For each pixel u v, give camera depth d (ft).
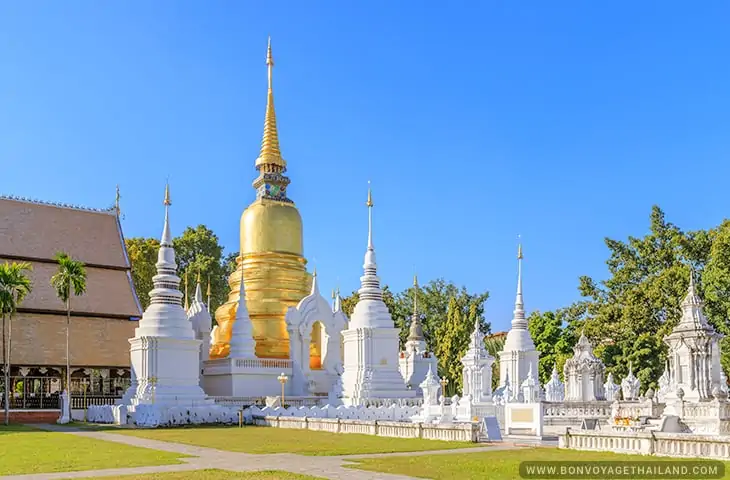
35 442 118.93
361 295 203.10
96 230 258.16
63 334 229.04
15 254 236.22
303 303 213.05
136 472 77.15
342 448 101.40
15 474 76.18
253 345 203.41
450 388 289.53
